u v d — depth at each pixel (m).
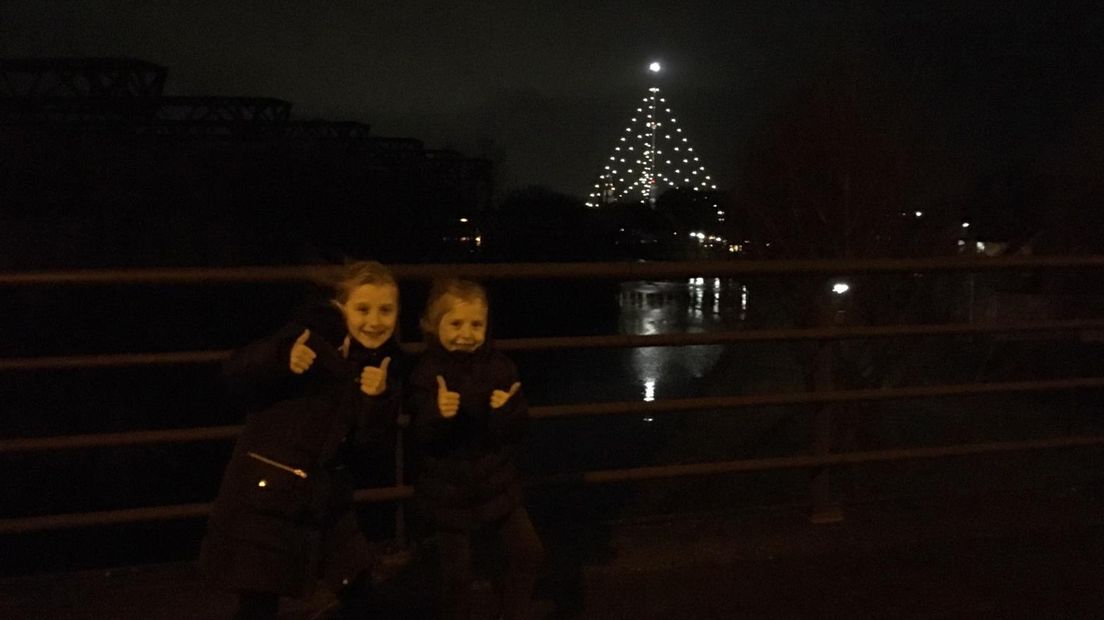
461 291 3.01
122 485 15.95
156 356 3.68
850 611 3.61
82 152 24.14
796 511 4.64
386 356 2.91
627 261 4.12
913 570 3.98
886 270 4.40
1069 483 5.12
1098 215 20.59
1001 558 4.10
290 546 2.75
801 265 4.27
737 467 4.35
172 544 13.69
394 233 36.75
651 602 3.67
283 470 2.74
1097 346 16.97
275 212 29.38
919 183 13.77
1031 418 14.97
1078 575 3.93
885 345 12.84
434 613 3.56
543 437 19.05
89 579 3.80
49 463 15.32
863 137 13.48
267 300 18.92
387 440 2.90
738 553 4.12
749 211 14.03
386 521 9.09
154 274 3.58
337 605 3.60
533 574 3.20
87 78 29.27
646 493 11.93
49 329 17.61
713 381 20.58
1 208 22.22
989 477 10.48
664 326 35.53
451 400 2.92
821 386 4.55
